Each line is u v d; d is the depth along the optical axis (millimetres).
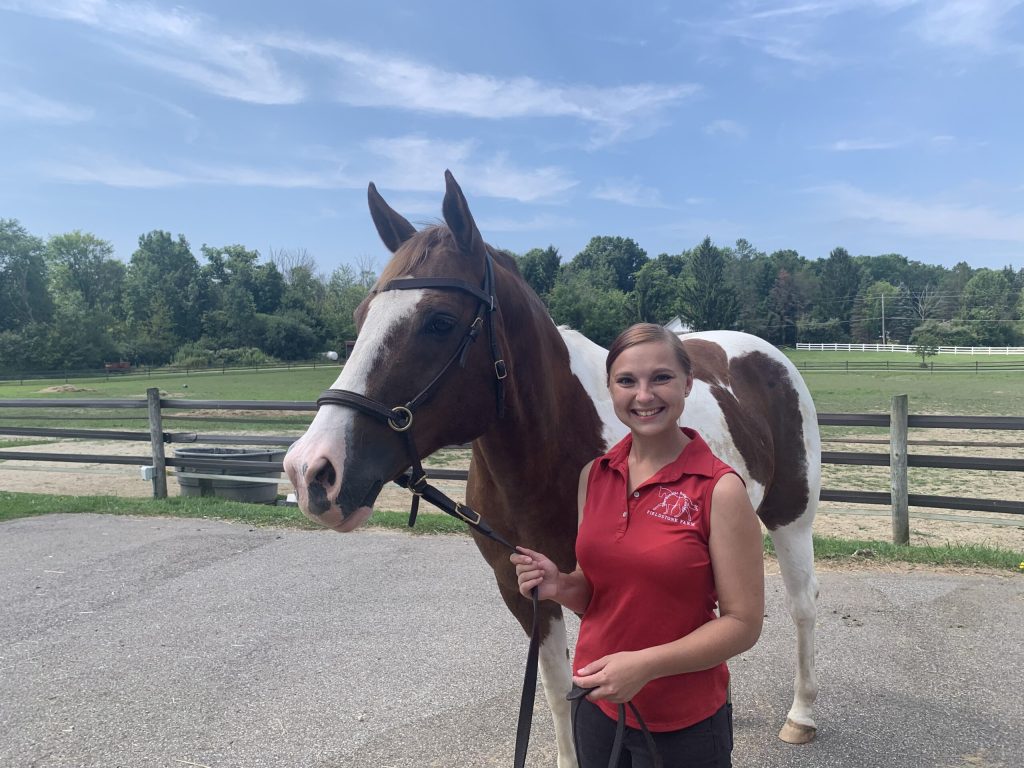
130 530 6352
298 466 1593
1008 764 2596
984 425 5359
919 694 3123
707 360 2955
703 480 1454
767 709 3066
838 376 34781
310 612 4328
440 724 3016
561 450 2195
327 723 3027
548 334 2207
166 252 78938
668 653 1346
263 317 71125
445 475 6832
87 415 19125
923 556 5059
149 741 2898
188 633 4012
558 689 2369
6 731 2980
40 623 4172
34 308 64812
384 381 1704
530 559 1639
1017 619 3930
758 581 1416
